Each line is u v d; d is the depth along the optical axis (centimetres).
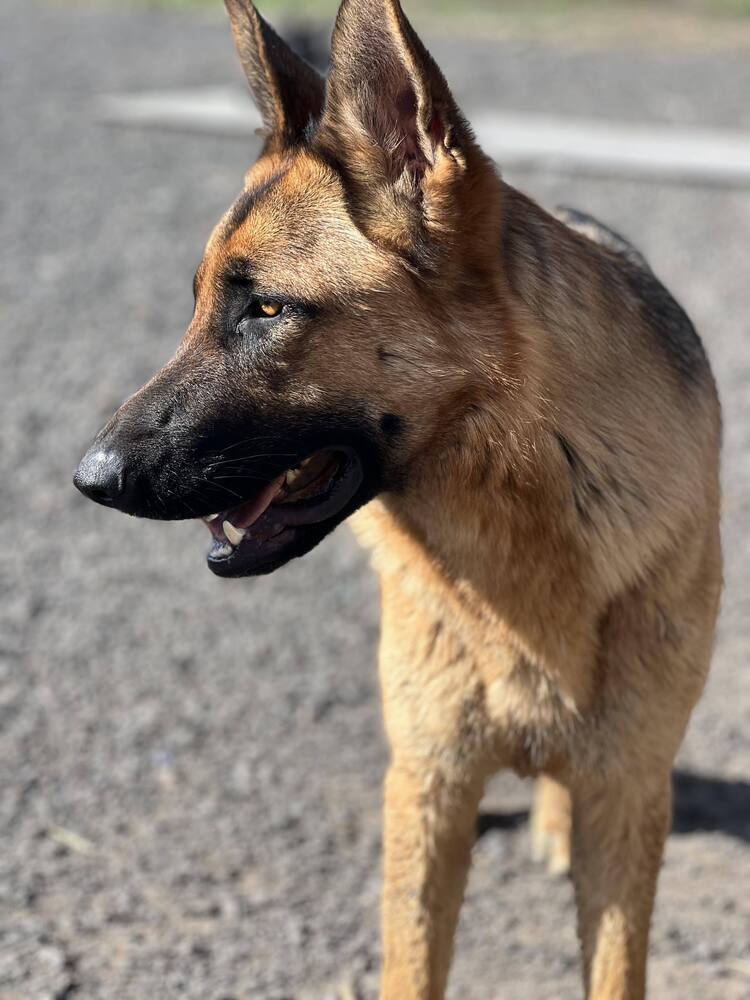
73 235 302
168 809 130
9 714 142
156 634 159
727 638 158
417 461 96
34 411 214
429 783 101
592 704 99
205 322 95
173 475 93
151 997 108
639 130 380
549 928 119
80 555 176
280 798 132
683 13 607
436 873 102
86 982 109
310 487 99
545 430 94
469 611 98
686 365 104
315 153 94
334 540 184
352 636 159
